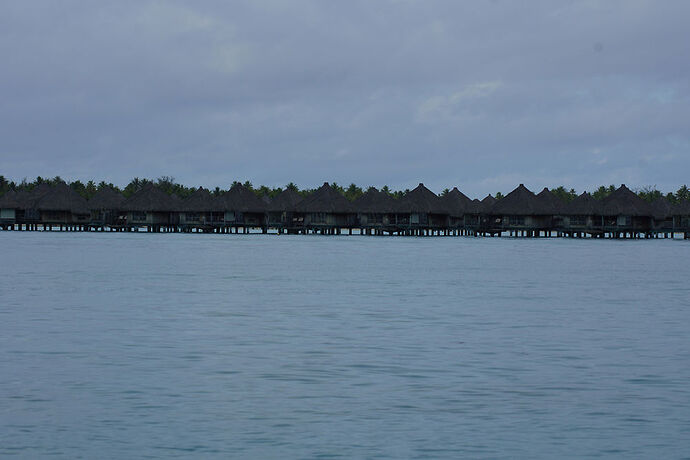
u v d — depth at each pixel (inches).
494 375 1248.2
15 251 4266.7
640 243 5797.2
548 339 1568.7
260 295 2282.2
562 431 976.3
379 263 3585.1
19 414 1034.7
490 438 952.3
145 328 1683.1
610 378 1230.3
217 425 994.7
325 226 6491.1
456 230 7012.8
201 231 7372.1
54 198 6579.7
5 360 1349.7
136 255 4015.8
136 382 1199.6
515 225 6387.8
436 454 902.4
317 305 2064.5
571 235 6643.7
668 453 906.7
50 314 1876.2
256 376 1238.9
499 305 2080.5
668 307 2058.3
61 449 911.0
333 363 1333.7
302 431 975.0
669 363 1341.0
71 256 3890.3
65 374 1247.5
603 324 1764.3
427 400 1104.2
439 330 1669.5
